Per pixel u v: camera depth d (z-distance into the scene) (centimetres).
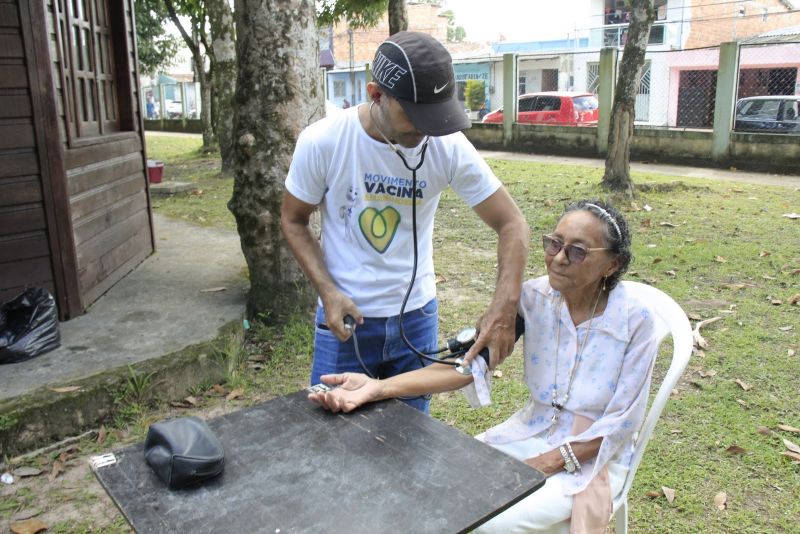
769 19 2677
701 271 596
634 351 209
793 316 487
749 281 569
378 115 209
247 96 449
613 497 207
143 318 453
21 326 389
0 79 405
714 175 1241
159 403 378
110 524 287
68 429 345
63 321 448
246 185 457
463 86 2506
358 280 228
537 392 224
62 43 466
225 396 395
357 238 226
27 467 324
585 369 215
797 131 1305
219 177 1248
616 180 949
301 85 452
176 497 153
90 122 523
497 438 229
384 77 192
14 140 416
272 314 472
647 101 1964
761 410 361
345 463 166
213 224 821
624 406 208
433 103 191
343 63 3391
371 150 213
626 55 914
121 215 554
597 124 1521
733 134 1308
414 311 239
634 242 691
